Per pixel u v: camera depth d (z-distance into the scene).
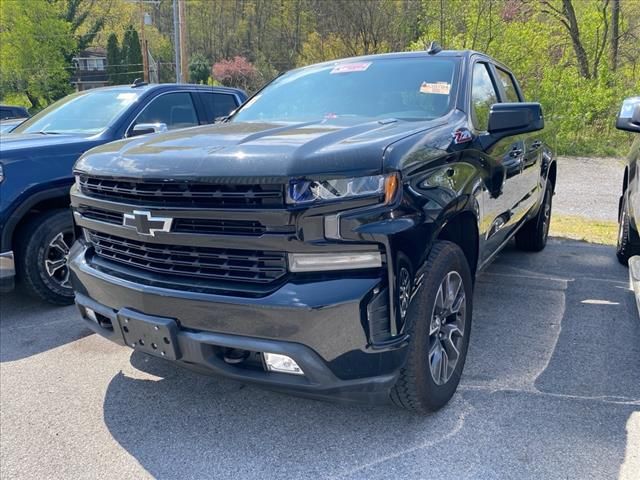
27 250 4.49
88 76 60.78
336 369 2.28
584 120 18.00
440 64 3.81
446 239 2.89
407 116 3.40
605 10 23.27
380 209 2.28
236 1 59.88
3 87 43.72
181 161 2.46
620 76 20.62
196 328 2.44
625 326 4.05
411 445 2.65
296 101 3.90
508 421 2.81
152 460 2.63
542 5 23.59
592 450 2.57
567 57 23.03
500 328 4.02
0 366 3.67
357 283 2.25
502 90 4.55
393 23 30.17
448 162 2.82
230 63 55.09
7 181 4.28
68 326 4.36
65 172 4.61
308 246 2.24
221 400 3.16
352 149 2.33
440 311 2.77
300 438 2.75
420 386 2.60
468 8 19.44
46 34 43.38
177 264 2.53
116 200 2.70
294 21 50.62
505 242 4.39
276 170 2.23
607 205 9.55
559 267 5.60
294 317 2.22
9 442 2.80
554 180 6.27
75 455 2.69
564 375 3.30
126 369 3.59
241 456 2.63
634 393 3.08
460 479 2.40
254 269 2.34
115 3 57.25
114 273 2.76
